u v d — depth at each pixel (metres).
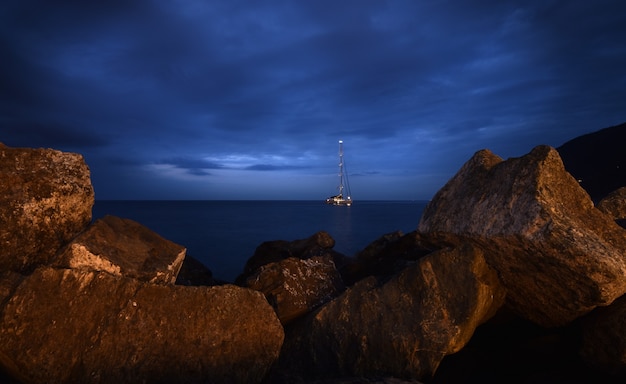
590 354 5.13
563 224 4.64
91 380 4.08
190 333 4.63
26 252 4.86
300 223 62.28
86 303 4.31
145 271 4.91
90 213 5.64
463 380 5.45
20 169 5.05
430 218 6.36
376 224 60.09
